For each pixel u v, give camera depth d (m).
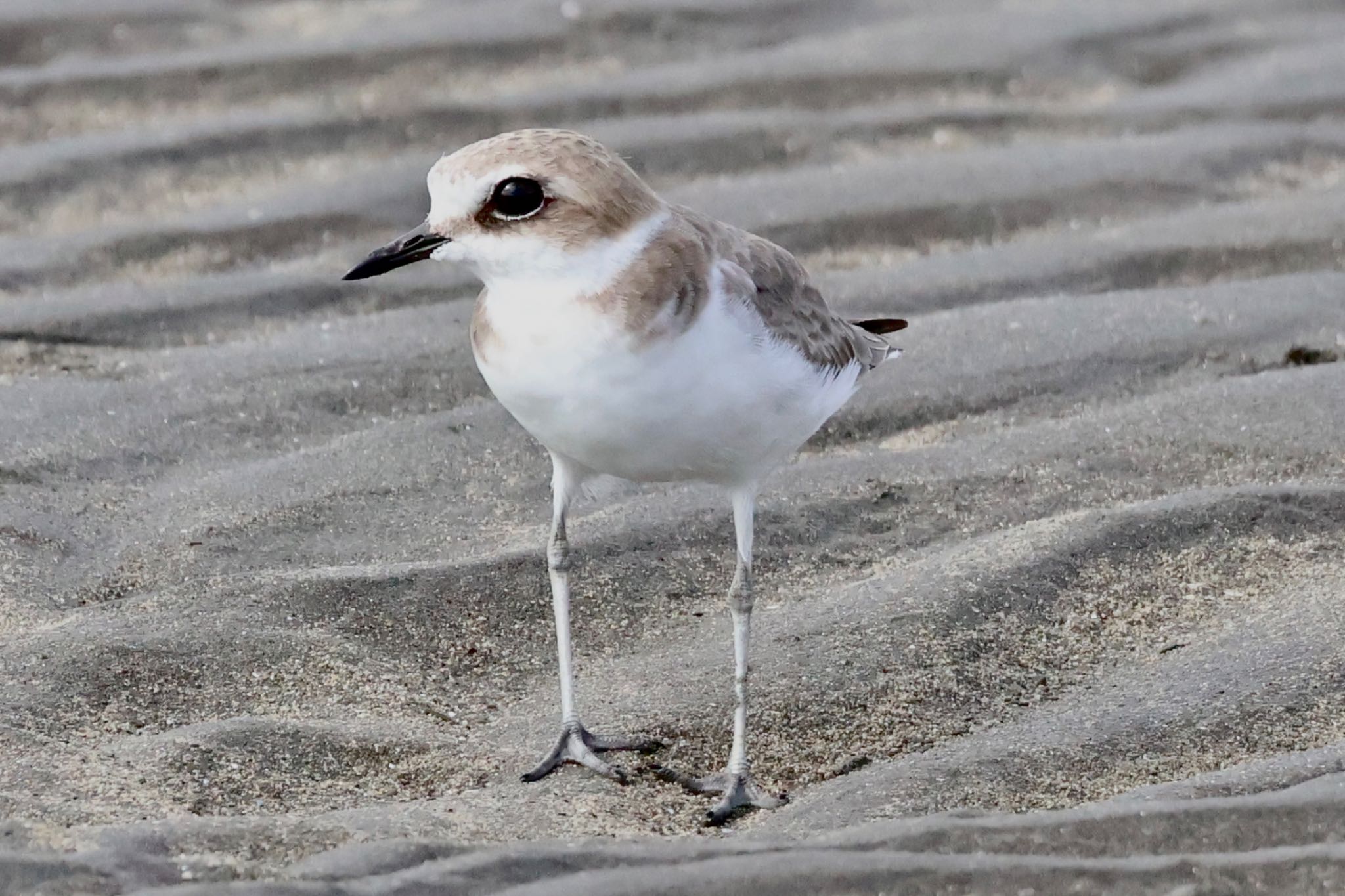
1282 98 17.36
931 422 12.06
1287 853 6.81
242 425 11.70
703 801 7.93
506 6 19.08
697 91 17.31
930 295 13.79
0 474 10.76
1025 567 9.77
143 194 15.30
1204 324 13.11
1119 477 11.10
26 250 14.14
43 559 9.88
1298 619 9.15
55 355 12.70
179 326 13.20
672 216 7.75
